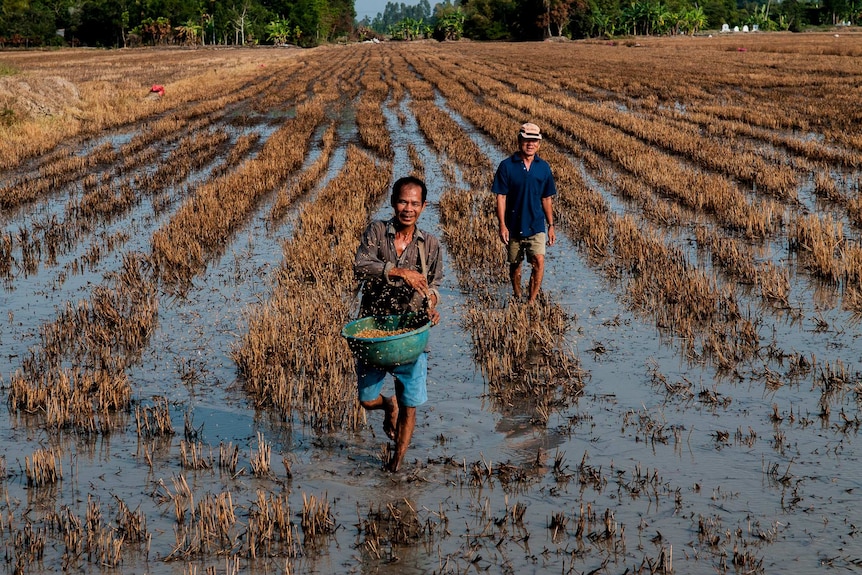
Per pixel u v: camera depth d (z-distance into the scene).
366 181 14.96
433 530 4.28
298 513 4.48
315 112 27.73
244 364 6.61
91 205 13.74
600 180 15.90
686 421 5.57
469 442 5.35
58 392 5.98
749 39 95.31
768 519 4.30
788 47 67.62
